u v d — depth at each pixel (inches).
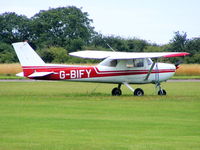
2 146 1421.0
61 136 1561.3
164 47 7362.2
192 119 1894.7
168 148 1403.8
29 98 2637.8
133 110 2138.3
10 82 4249.5
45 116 1953.7
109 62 2792.8
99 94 2945.4
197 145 1440.7
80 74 2738.7
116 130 1662.2
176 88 3511.3
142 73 2842.0
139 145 1438.2
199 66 5605.3
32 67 2704.2
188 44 7180.1
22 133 1603.1
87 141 1491.1
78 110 2130.9
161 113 2050.9
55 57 6845.5
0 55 7150.6
